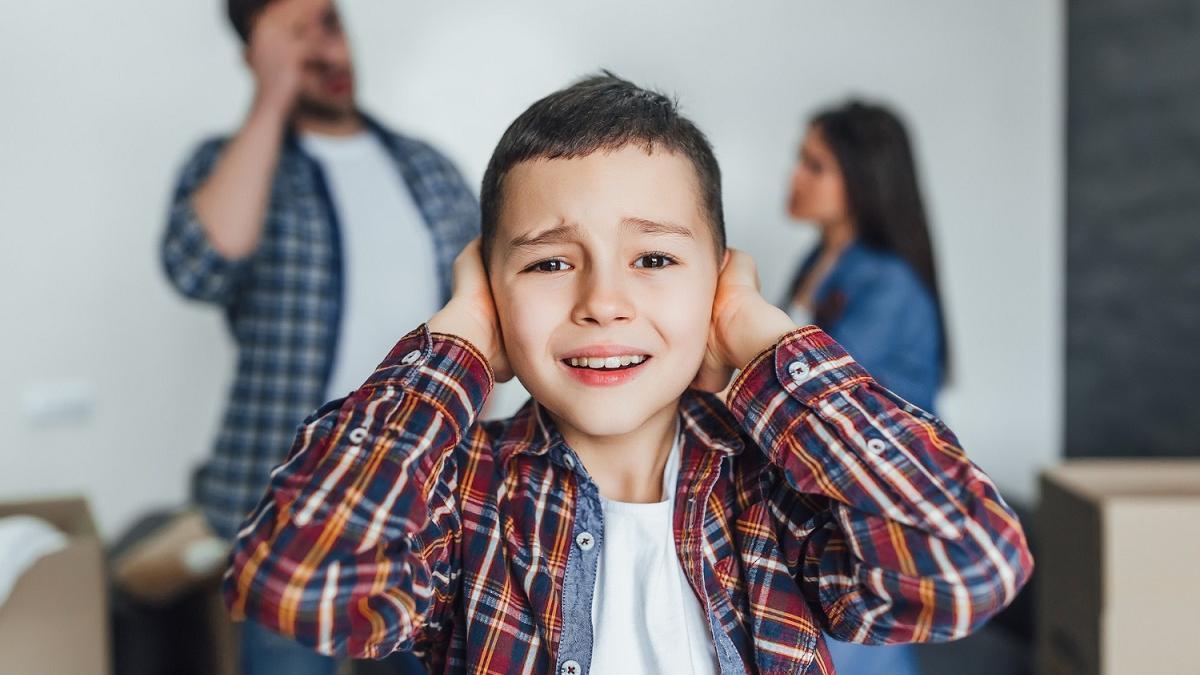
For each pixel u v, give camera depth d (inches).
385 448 27.9
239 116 95.0
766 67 109.7
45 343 93.3
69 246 93.3
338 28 91.0
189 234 84.7
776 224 111.0
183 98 94.3
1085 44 111.7
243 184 84.9
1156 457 102.6
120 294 95.2
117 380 95.5
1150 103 101.8
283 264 86.0
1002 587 27.1
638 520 29.7
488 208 30.2
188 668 84.7
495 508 29.9
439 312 31.1
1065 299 117.8
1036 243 118.5
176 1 93.4
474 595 28.9
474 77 102.1
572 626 28.6
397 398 29.0
